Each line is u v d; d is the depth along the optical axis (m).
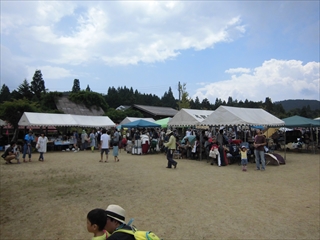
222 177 10.38
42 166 13.44
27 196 7.65
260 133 12.40
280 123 15.88
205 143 15.27
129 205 6.68
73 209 6.44
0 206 6.71
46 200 7.23
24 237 4.85
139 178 10.23
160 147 21.31
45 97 36.66
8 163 14.45
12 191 8.25
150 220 5.60
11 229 5.23
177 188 8.48
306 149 22.06
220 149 13.70
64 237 4.83
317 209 6.28
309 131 26.38
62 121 22.58
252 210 6.21
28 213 6.18
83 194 7.84
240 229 5.09
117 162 15.07
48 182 9.55
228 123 14.52
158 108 46.50
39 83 52.38
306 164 13.93
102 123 25.25
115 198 7.36
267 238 4.70
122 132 28.53
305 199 7.14
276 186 8.72
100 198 7.39
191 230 5.06
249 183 9.23
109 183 9.33
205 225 5.30
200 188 8.48
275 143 22.11
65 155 18.86
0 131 26.41
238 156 14.06
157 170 12.20
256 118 15.31
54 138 22.95
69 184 9.20
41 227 5.32
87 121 24.47
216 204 6.70
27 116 21.33
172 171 11.90
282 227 5.18
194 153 16.25
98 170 12.19
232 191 8.05
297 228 5.13
